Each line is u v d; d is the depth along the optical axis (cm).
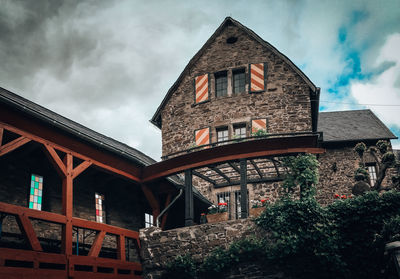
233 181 1628
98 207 1321
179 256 1160
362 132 2005
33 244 926
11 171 1090
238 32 1806
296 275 1037
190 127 1778
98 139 1156
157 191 1446
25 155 1116
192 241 1166
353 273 1000
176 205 1638
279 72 1708
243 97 1717
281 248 1050
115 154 1236
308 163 1231
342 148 1947
